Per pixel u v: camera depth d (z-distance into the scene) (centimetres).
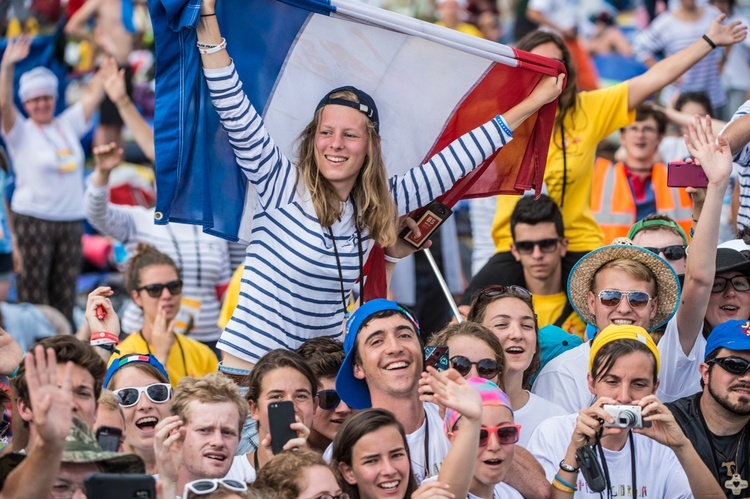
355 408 2047
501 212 2995
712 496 2002
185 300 3241
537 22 4775
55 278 3888
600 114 2873
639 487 2056
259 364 2036
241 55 2166
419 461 1984
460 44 2252
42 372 1582
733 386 2155
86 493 1595
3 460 1700
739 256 2438
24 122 3878
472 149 2270
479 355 2097
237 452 2167
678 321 2338
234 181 2167
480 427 1798
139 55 4734
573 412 2344
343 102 2156
